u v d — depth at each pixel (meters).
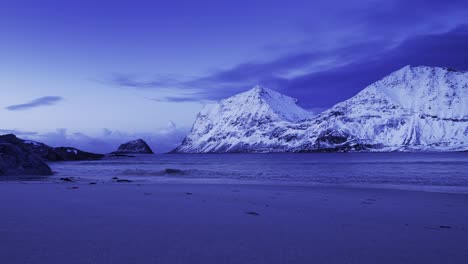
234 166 91.06
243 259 6.89
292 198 19.67
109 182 33.28
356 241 8.70
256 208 14.84
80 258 6.68
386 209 15.56
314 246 8.09
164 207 14.41
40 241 7.98
